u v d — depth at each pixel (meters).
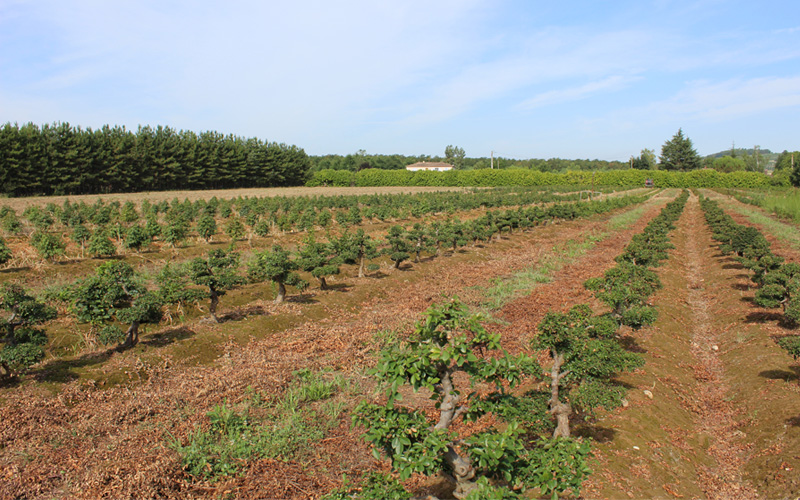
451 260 25.69
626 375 12.00
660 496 7.78
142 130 71.81
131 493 7.34
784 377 11.43
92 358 11.98
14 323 10.84
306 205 44.50
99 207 35.84
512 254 28.80
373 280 20.98
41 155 55.47
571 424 9.80
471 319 6.04
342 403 10.60
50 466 8.12
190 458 8.26
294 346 13.62
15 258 20.83
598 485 7.87
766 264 18.06
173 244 25.14
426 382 5.79
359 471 8.39
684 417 10.61
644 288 13.62
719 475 8.72
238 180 84.62
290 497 7.74
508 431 5.66
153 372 11.62
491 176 102.56
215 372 11.81
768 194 68.38
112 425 9.48
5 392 10.15
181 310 15.57
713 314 17.61
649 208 60.12
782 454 8.61
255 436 9.14
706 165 153.75
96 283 12.30
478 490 5.16
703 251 30.02
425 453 5.48
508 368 6.00
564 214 42.72
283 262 16.67
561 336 8.39
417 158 187.62
